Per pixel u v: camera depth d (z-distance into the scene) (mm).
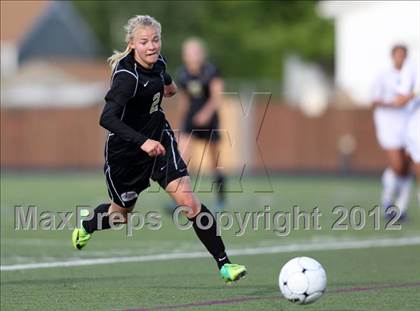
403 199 48906
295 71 166125
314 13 158625
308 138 100188
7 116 108625
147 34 24094
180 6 176500
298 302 23188
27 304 25156
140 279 29781
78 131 107000
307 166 100438
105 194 67438
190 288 27828
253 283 28891
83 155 107000
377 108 48281
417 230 45188
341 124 99188
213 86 52812
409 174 48906
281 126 100625
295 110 100375
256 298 25812
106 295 26547
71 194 67875
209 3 172625
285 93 121062
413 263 33812
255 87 121125
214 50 168750
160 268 32500
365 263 33812
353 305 24562
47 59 171625
